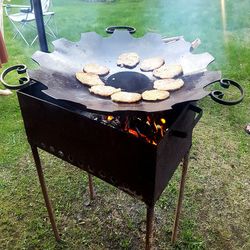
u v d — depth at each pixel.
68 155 1.28
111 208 1.96
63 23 5.35
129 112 1.09
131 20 5.49
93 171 1.24
